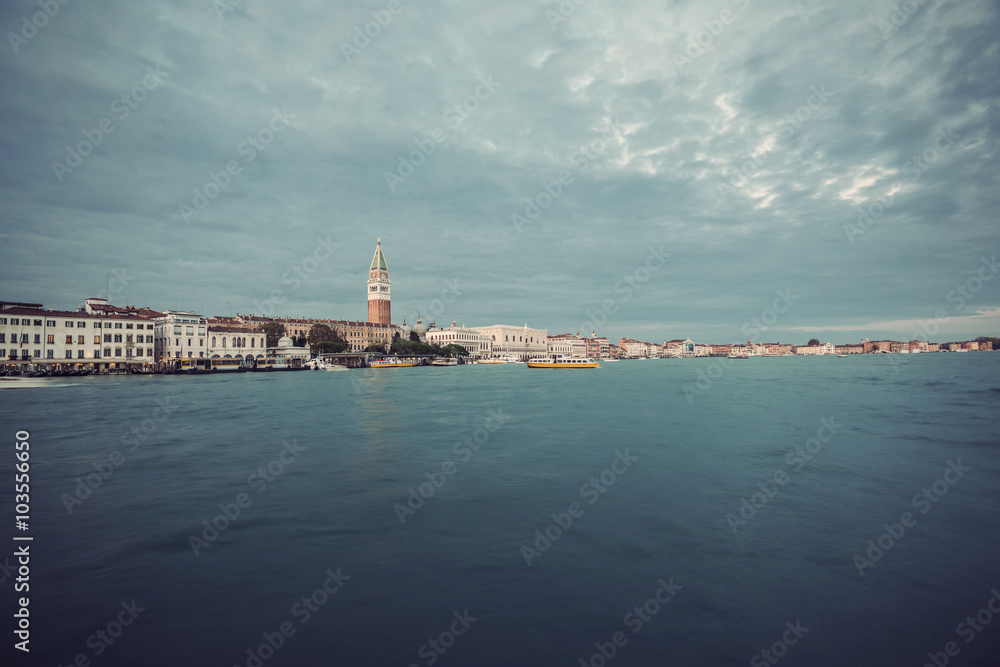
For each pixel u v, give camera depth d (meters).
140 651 9.73
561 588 12.21
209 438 32.53
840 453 26.95
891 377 99.38
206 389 77.81
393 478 22.25
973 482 21.06
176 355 128.25
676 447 29.11
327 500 19.05
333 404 54.41
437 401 57.91
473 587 12.27
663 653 9.70
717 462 25.17
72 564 13.52
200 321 133.00
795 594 11.88
